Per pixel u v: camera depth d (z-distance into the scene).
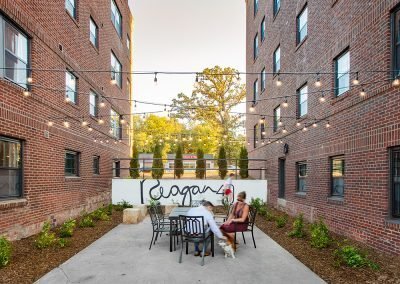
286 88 13.40
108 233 8.80
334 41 9.01
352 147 7.79
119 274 5.30
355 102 7.66
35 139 8.31
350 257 5.60
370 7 7.18
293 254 6.55
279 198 13.97
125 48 20.56
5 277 4.99
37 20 8.45
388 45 6.54
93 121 13.54
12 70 7.50
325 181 9.33
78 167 11.80
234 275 5.27
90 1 13.08
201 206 6.58
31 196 8.07
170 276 5.22
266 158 16.38
